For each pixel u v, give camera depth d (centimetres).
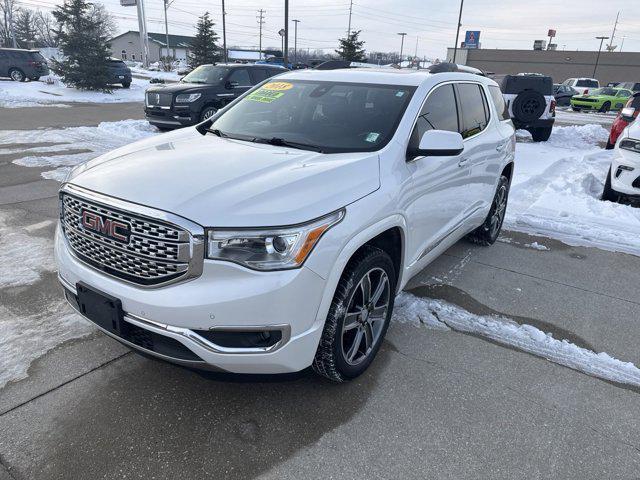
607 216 652
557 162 1002
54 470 223
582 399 291
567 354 338
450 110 388
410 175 308
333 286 243
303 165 272
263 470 229
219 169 264
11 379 281
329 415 266
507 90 1319
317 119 345
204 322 220
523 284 450
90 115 1590
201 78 1271
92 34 2448
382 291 299
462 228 440
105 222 238
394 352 329
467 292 427
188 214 220
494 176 487
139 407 265
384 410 272
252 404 272
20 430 244
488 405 282
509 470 237
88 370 293
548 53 6212
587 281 463
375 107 339
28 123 1318
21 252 452
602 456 248
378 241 302
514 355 334
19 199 614
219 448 240
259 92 407
